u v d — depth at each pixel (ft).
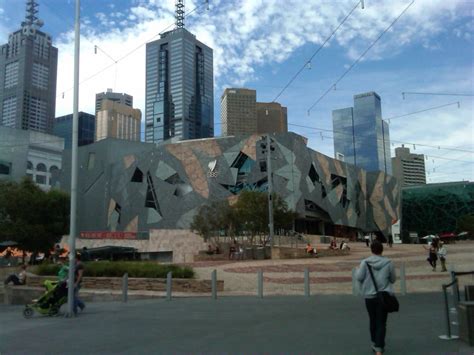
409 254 135.13
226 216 145.89
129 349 27.58
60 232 129.70
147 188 277.44
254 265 96.73
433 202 435.53
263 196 149.48
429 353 24.26
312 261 107.14
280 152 253.85
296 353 25.14
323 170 285.84
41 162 400.06
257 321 37.35
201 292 63.21
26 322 40.88
